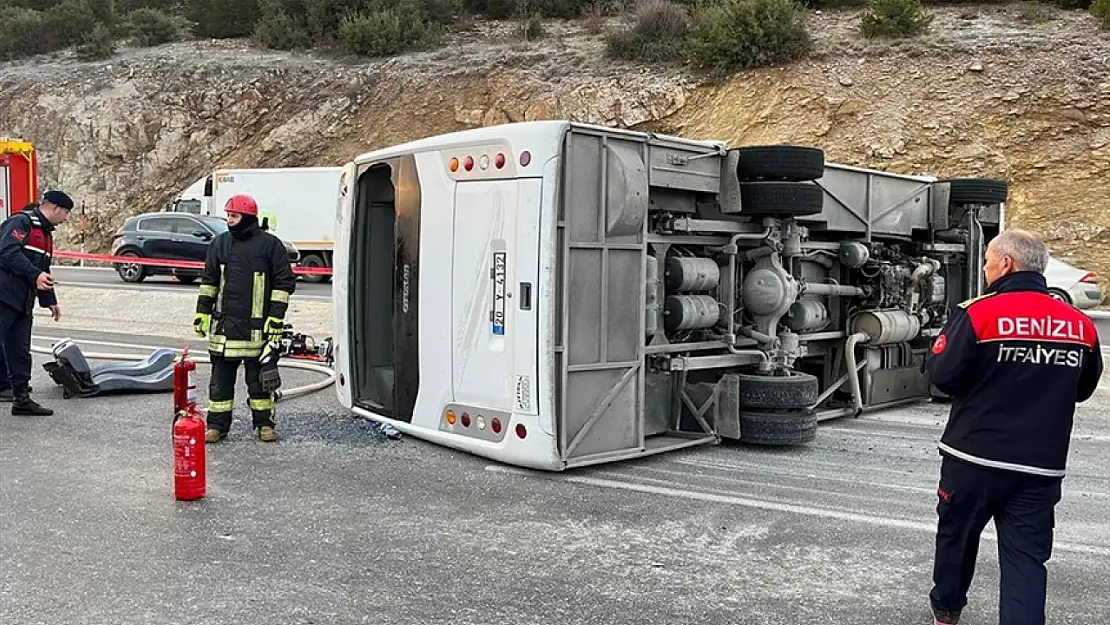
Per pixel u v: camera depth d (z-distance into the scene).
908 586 4.66
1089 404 10.10
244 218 7.34
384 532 5.34
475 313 6.93
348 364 8.34
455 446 7.14
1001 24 26.22
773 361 7.90
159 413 8.54
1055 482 3.70
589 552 5.08
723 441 8.02
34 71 37.78
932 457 7.48
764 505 6.00
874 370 9.45
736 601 4.44
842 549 5.20
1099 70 22.61
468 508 5.84
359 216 8.24
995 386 3.71
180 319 16.33
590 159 6.58
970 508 3.79
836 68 25.22
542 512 5.79
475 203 6.91
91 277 25.81
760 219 7.76
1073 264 20.97
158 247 23.73
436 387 7.32
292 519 5.53
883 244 9.71
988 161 22.62
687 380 7.96
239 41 38.34
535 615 4.22
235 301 7.35
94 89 35.69
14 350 8.23
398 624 4.09
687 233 7.41
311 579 4.59
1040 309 3.72
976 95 23.47
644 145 6.91
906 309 9.50
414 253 7.49
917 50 24.72
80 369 9.21
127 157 34.34
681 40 28.91
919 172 23.09
